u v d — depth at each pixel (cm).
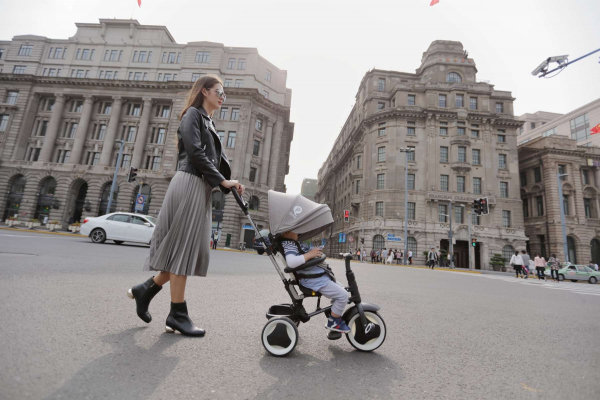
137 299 250
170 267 235
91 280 427
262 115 3816
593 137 4316
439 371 214
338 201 5678
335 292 234
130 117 3838
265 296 448
